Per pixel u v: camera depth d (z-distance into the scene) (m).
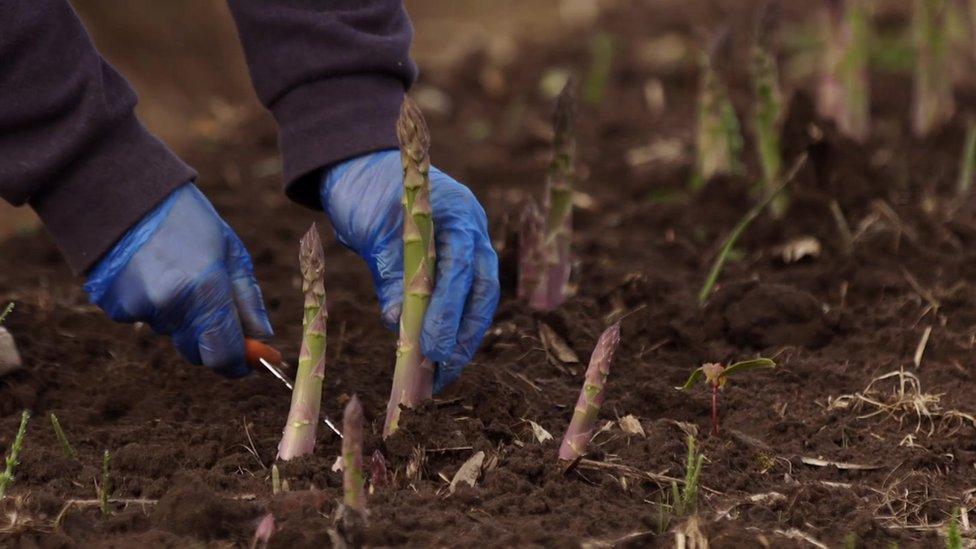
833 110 2.05
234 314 1.46
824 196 1.86
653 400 1.51
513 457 1.38
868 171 1.89
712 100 1.96
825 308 1.70
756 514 1.34
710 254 1.84
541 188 2.12
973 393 1.53
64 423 1.49
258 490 1.36
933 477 1.41
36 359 1.60
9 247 1.97
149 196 1.43
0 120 1.40
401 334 1.39
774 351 1.63
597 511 1.33
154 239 1.44
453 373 1.42
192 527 1.29
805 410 1.51
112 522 1.31
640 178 2.07
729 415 1.50
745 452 1.43
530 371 1.58
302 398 1.38
